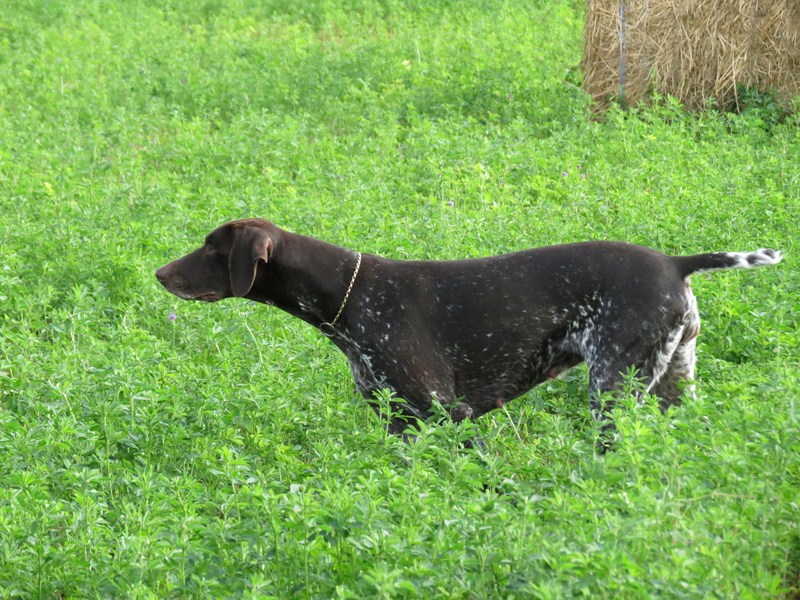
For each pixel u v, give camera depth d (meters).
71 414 8.31
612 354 8.04
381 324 8.25
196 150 15.95
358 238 11.91
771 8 16.92
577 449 7.26
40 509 6.65
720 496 6.33
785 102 17.17
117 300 11.46
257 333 10.19
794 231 11.88
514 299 8.23
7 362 9.40
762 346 9.37
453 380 8.32
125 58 22.31
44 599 6.36
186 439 8.27
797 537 6.16
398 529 6.01
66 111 18.30
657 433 7.03
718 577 5.48
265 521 6.28
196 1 27.97
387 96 18.78
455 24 24.36
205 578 6.05
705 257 8.16
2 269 11.41
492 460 7.07
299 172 14.80
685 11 17.28
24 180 14.56
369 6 26.59
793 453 6.57
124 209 13.67
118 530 7.16
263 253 8.12
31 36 24.91
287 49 22.62
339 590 5.45
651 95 17.61
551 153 15.48
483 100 17.94
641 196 13.08
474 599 5.94
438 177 14.26
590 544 5.64
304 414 8.63
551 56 21.17
